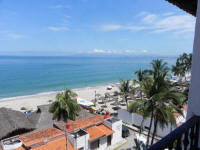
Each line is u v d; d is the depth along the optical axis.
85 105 30.19
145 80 12.89
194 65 2.45
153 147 1.87
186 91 14.37
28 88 58.31
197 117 2.38
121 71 113.69
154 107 11.33
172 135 2.08
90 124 17.23
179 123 17.30
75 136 14.59
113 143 17.77
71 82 71.62
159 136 18.62
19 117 18.38
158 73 12.44
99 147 16.36
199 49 2.36
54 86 62.47
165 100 11.32
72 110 15.73
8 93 51.28
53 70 107.62
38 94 50.25
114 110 31.55
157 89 11.66
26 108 35.28
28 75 84.88
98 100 40.44
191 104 2.51
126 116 23.14
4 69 106.75
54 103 15.66
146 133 19.73
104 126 17.97
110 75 94.69
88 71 109.62
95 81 76.31
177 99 11.07
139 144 15.12
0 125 16.20
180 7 3.84
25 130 16.95
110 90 55.31
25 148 13.03
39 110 21.48
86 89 57.53
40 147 13.05
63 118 15.49
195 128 2.39
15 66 126.81
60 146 13.38
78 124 17.08
